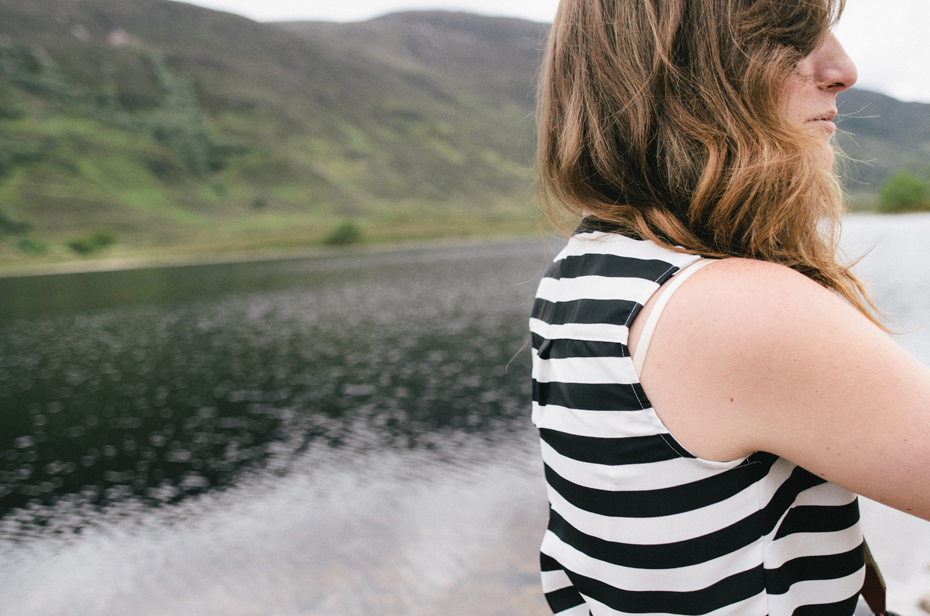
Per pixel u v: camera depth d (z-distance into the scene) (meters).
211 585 8.35
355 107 162.38
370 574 8.05
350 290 42.06
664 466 0.43
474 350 23.11
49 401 19.33
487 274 47.69
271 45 173.50
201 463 13.51
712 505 0.42
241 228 102.81
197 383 20.55
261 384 19.91
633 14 0.48
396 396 17.61
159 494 12.01
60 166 104.12
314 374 20.81
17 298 45.09
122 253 84.56
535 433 13.95
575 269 0.52
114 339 28.97
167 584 8.54
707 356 0.40
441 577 7.70
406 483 11.38
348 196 123.50
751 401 0.39
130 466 13.64
